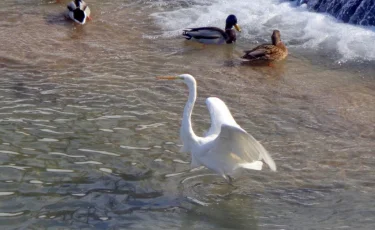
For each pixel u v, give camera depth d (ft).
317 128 36.29
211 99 30.73
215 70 44.16
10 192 28.48
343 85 42.27
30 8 55.31
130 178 30.25
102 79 41.63
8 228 26.04
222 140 27.25
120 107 37.70
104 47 47.42
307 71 44.42
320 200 29.04
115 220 26.99
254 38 50.55
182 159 32.19
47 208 27.53
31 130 34.24
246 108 38.42
